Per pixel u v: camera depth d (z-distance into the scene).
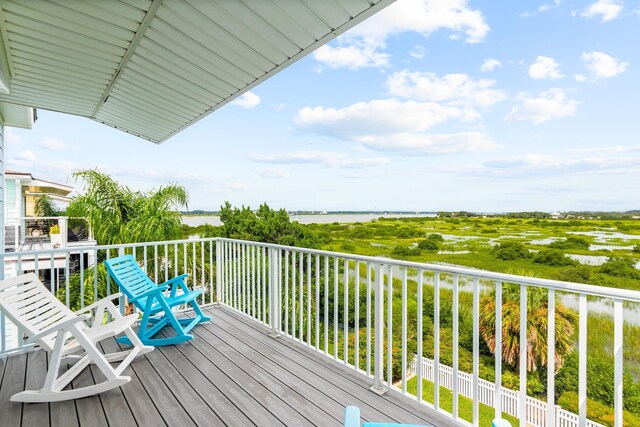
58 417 2.27
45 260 9.06
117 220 7.40
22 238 9.87
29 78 4.05
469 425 2.15
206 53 3.22
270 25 2.67
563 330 7.32
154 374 2.86
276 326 3.77
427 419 2.30
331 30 2.63
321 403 2.46
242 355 3.25
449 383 8.38
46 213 13.44
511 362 7.54
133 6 2.64
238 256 4.58
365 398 2.54
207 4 2.52
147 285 3.93
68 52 3.41
